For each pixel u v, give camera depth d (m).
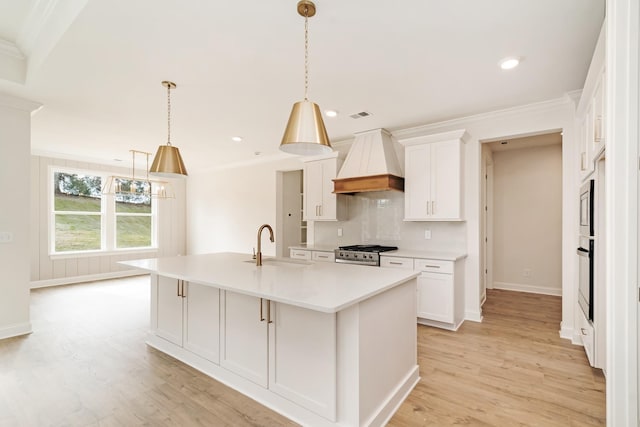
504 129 3.71
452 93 3.19
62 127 4.33
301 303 1.58
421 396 2.24
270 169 6.33
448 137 3.81
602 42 1.86
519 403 2.15
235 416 2.02
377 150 4.23
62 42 2.28
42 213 5.79
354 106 3.54
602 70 2.08
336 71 2.73
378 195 4.74
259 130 4.48
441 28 2.12
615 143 1.45
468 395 2.25
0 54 2.82
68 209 6.16
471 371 2.60
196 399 2.20
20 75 2.94
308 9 1.90
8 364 2.72
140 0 1.84
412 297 2.44
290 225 6.57
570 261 3.30
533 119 3.54
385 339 2.04
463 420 1.98
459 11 1.96
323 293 1.74
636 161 1.41
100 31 2.14
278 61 2.56
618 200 1.44
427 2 1.87
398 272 2.41
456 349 3.04
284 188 6.45
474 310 3.88
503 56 2.49
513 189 5.56
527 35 2.21
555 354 2.91
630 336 1.41
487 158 5.14
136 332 3.49
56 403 2.15
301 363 1.96
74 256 6.14
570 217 3.30
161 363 2.74
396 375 2.18
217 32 2.16
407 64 2.61
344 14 1.97
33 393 2.27
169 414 2.04
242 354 2.30
